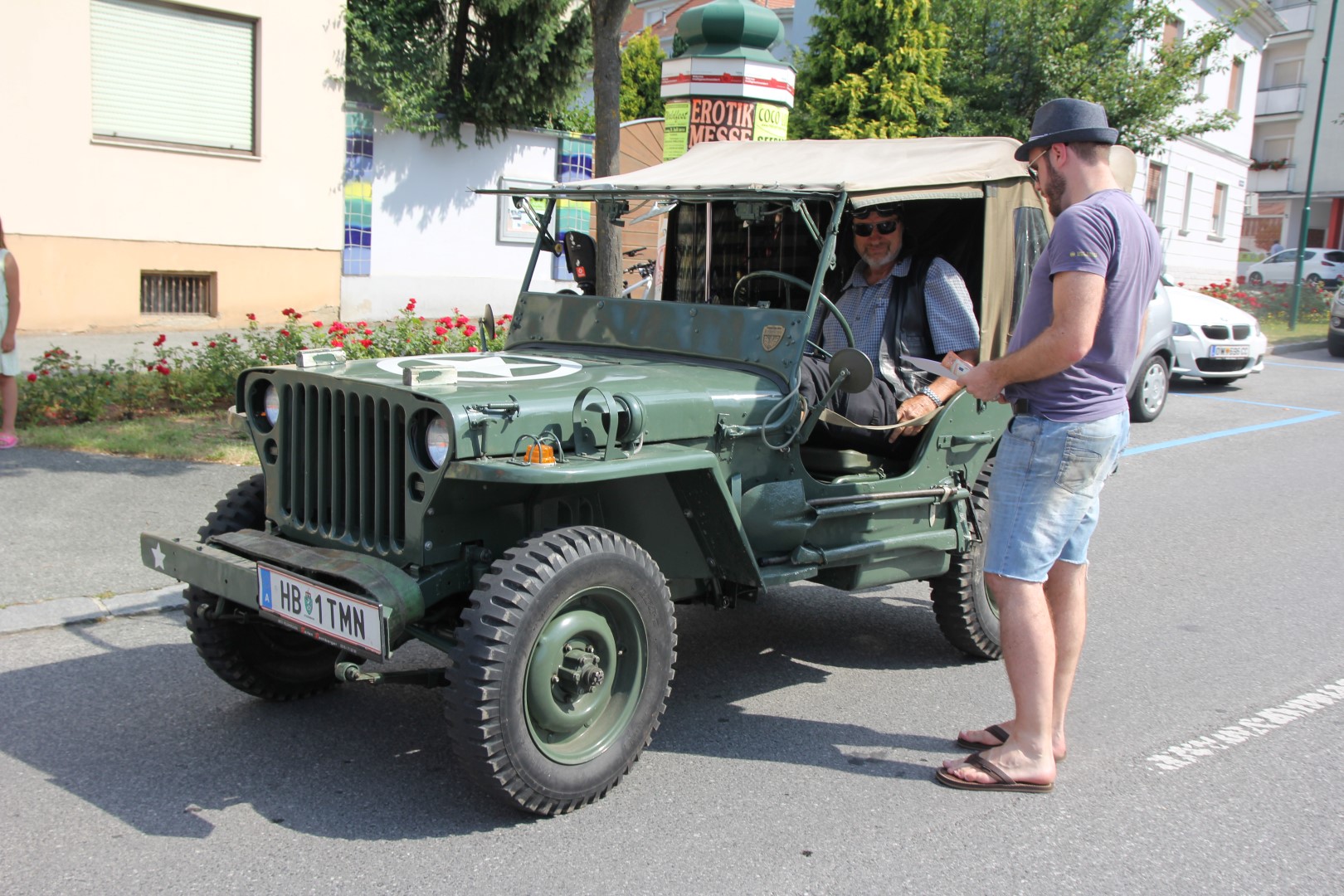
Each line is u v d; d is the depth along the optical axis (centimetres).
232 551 370
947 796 371
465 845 327
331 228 1383
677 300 526
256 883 304
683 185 431
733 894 306
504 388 354
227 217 1295
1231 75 2759
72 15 1157
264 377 382
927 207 507
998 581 372
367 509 352
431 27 1427
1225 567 659
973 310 484
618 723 355
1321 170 3812
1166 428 1117
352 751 390
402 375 352
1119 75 1545
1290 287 2469
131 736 395
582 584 332
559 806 340
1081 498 362
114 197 1211
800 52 1748
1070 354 340
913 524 454
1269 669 497
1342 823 358
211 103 1271
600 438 340
